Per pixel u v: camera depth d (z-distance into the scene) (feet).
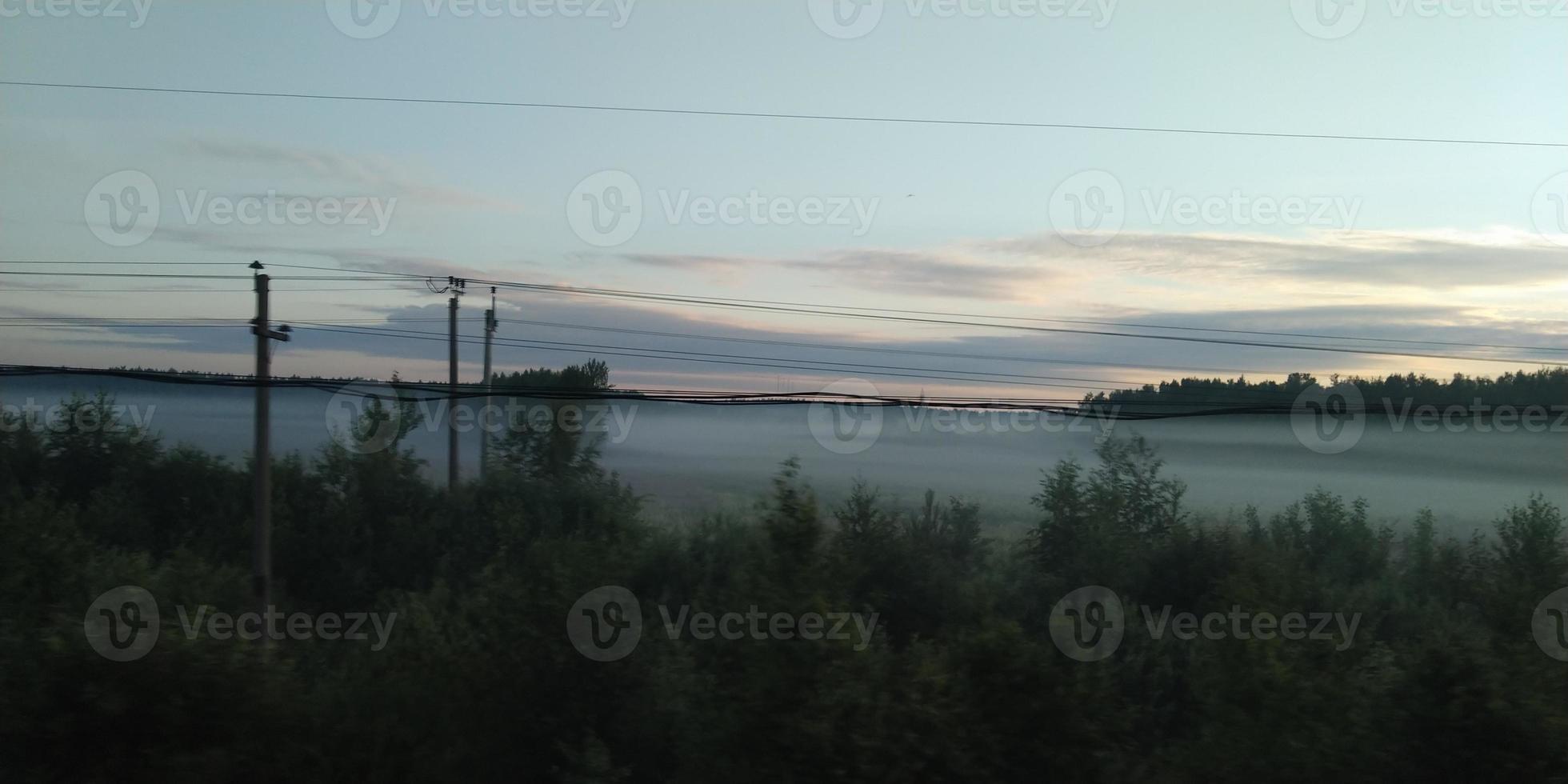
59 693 27.12
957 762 27.71
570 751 30.30
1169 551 54.60
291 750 28.68
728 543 58.75
